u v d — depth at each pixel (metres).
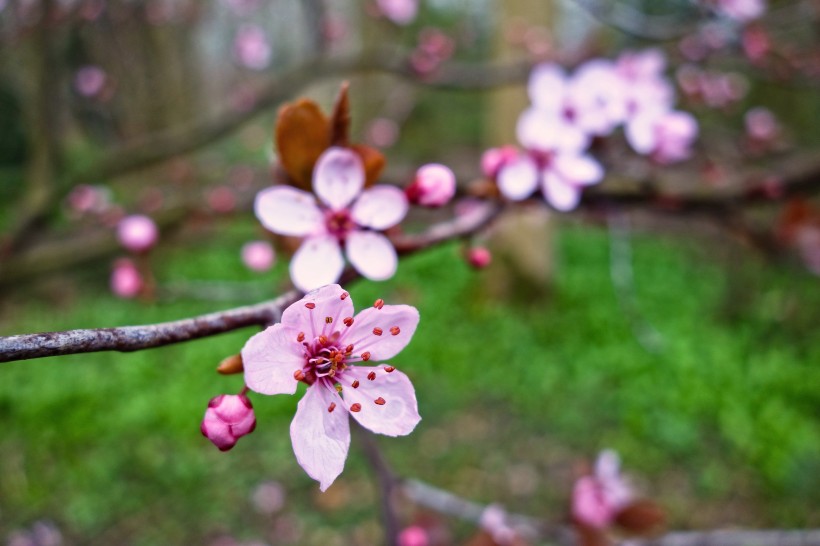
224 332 0.74
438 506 1.64
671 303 7.00
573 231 9.02
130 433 4.94
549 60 3.28
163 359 5.73
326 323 0.78
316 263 0.96
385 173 2.17
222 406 0.74
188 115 7.86
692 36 2.92
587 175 1.42
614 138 1.81
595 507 2.06
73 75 5.69
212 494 4.54
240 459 4.80
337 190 0.97
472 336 6.39
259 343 0.73
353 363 0.81
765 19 2.90
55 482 4.53
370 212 0.98
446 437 5.09
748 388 5.38
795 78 3.04
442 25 7.09
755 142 3.27
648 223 8.68
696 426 5.08
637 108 1.61
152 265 6.16
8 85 7.73
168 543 4.21
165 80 7.42
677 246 8.60
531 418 5.28
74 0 3.61
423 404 5.40
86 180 3.34
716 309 6.76
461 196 1.53
